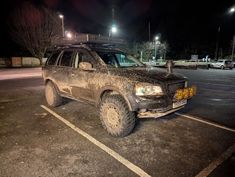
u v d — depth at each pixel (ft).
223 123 15.78
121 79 12.38
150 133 13.74
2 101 22.41
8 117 16.78
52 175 9.11
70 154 10.91
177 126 15.07
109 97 13.16
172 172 9.41
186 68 90.79
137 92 11.69
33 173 9.23
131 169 9.61
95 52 15.01
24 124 15.19
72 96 16.79
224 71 77.56
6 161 10.16
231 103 22.34
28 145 11.84
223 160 10.43
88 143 12.19
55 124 15.25
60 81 17.65
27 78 47.03
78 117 16.89
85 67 13.91
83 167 9.73
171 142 12.41
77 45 16.79
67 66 17.01
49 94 19.71
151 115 12.07
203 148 11.68
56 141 12.41
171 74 13.93
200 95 27.02
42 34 97.09
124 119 12.41
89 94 14.78
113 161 10.28
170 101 12.29
